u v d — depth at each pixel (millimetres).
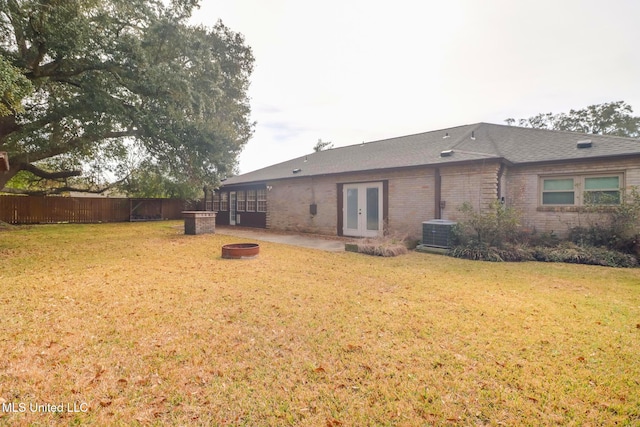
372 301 4223
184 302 4117
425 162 9453
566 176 8523
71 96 10484
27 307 3834
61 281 5078
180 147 11148
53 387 2242
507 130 11922
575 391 2223
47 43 8180
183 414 1999
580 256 7004
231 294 4488
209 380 2357
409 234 10016
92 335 3086
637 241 7016
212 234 12750
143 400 2127
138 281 5152
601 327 3324
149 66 9172
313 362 2621
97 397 2152
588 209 7953
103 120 9773
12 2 7539
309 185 13398
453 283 5195
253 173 19453
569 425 1896
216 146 11508
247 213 17094
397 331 3238
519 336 3111
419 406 2074
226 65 16281
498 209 7898
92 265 6371
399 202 10352
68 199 18016
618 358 2676
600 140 8812
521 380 2354
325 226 12734
